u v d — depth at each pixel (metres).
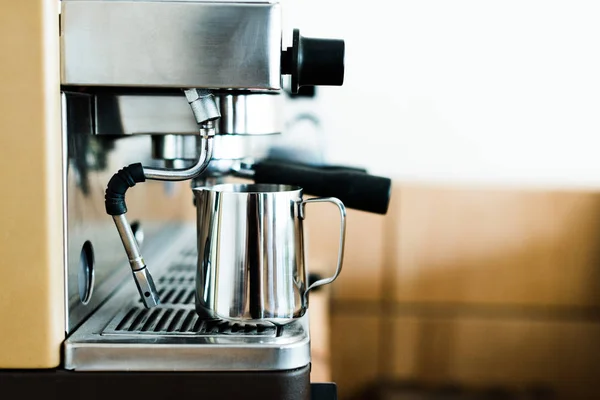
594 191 2.29
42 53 0.71
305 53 0.76
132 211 1.04
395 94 2.40
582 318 2.31
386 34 2.38
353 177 0.90
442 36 2.38
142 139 1.06
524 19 2.38
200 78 0.73
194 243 1.35
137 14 0.73
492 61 2.39
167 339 0.75
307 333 0.77
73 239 0.78
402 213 2.32
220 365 0.73
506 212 2.31
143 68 0.73
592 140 2.41
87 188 0.83
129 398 0.73
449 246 2.33
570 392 2.32
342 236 0.79
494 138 2.43
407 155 2.43
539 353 2.32
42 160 0.72
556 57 2.39
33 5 0.71
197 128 0.84
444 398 2.32
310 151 2.39
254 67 0.73
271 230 0.76
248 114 0.82
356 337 2.34
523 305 2.33
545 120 2.41
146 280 0.80
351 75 2.39
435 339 2.33
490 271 2.33
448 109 2.41
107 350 0.73
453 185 2.37
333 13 2.37
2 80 0.71
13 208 0.72
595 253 2.30
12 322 0.73
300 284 0.79
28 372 0.73
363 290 2.34
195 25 0.73
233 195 0.76
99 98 0.84
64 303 0.76
